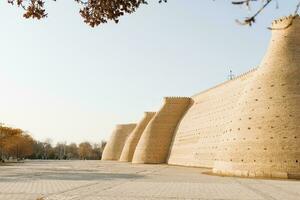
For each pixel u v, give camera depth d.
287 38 32.44
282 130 29.27
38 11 5.44
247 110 31.59
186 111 64.62
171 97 66.81
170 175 32.81
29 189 19.56
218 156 34.25
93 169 44.41
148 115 77.44
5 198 15.94
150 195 17.41
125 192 18.61
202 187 21.44
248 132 30.70
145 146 65.44
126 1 5.34
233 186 22.20
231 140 32.09
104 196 16.95
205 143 49.19
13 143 79.88
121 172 37.81
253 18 3.69
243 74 44.81
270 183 24.53
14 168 46.47
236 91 44.97
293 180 27.17
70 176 30.84
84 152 146.62
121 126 94.69
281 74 31.17
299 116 29.39
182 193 18.30
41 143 159.88
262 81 31.80
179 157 58.34
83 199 15.88
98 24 5.57
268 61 32.59
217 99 51.06
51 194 17.50
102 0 5.33
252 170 29.58
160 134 65.56
